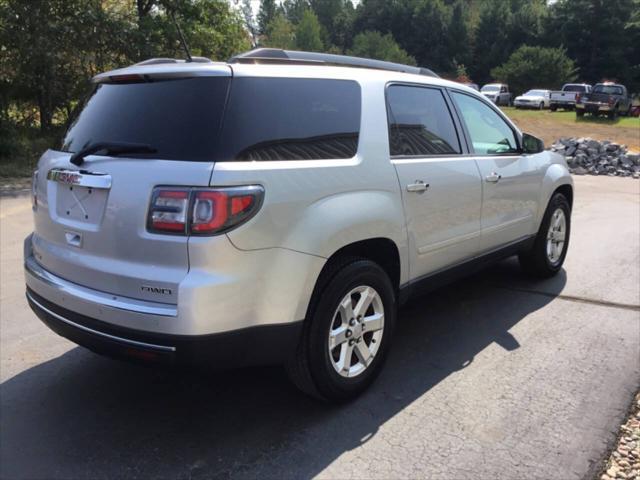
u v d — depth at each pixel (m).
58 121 18.19
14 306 4.89
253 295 2.75
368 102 3.46
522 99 41.25
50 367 3.84
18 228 7.92
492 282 5.64
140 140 2.85
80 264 2.94
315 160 3.05
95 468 2.81
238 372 3.81
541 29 84.44
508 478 2.71
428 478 2.72
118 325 2.76
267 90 2.95
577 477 2.71
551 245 5.64
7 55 15.56
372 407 3.35
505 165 4.69
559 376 3.69
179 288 2.59
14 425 3.17
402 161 3.60
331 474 2.76
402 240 3.58
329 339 3.17
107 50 17.09
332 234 3.03
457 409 3.31
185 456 2.90
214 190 2.59
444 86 4.25
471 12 99.44
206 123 2.74
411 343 4.22
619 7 77.44
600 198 10.97
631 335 4.33
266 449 2.96
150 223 2.66
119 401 3.43
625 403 3.36
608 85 32.72
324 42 100.06
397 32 98.69
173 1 19.42
